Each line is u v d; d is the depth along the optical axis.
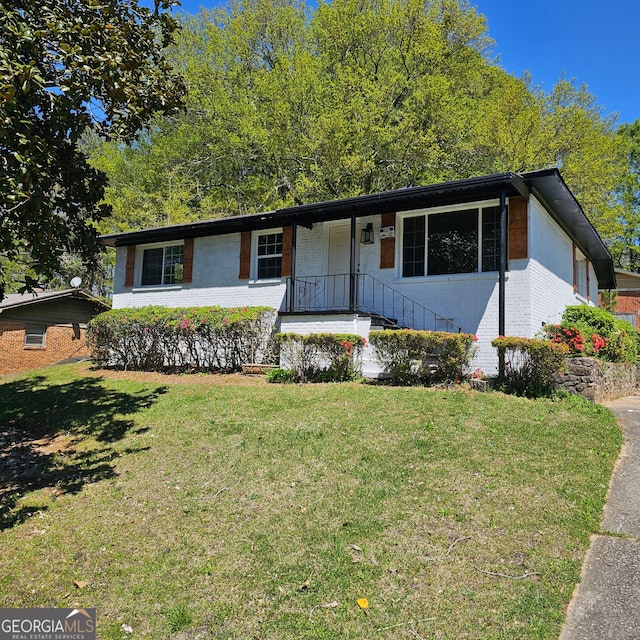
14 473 5.76
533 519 3.91
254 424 6.78
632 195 30.48
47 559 3.82
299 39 25.98
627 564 3.30
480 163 20.81
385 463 5.12
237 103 23.31
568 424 6.34
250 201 24.64
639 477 4.75
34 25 5.24
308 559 3.56
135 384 10.76
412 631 2.79
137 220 22.47
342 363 9.34
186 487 4.97
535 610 2.89
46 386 11.39
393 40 22.36
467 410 6.82
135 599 3.28
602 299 24.31
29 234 5.28
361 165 18.88
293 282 11.28
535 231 10.02
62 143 6.04
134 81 6.04
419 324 10.71
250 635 2.86
